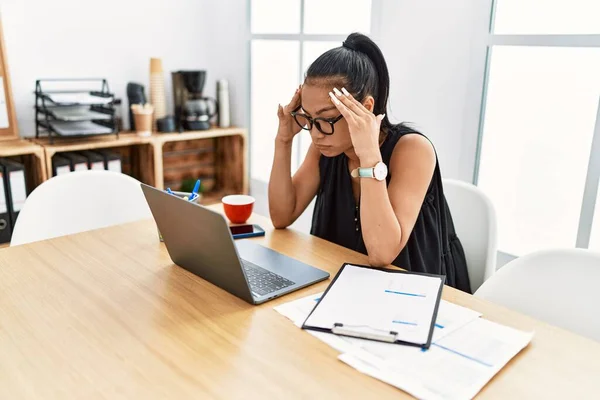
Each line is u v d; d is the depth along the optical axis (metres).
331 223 1.56
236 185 3.48
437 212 1.47
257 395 0.79
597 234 1.97
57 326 0.98
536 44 1.98
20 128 2.85
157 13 3.22
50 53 2.87
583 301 1.11
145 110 2.92
